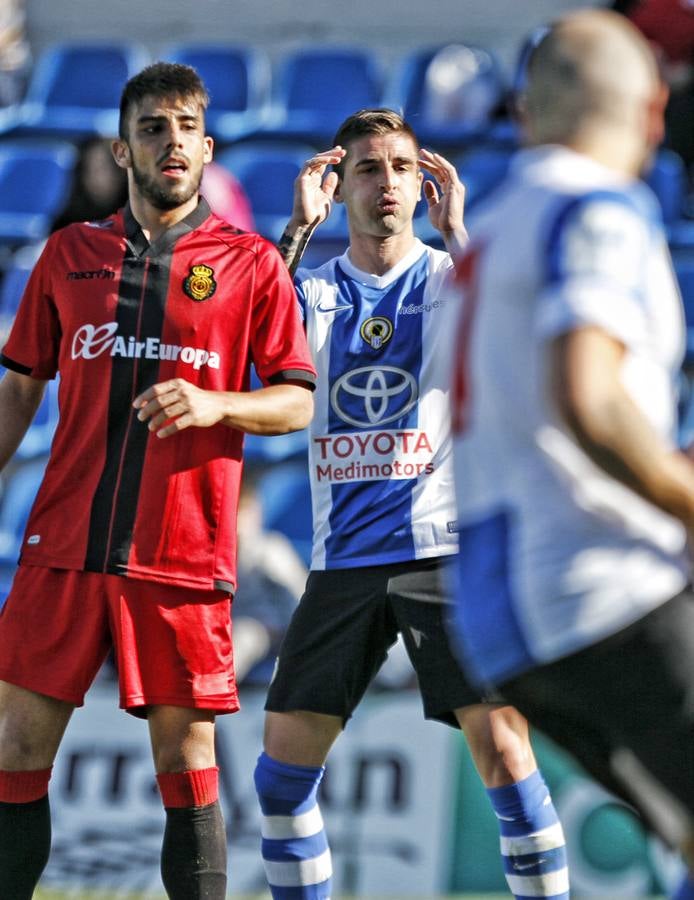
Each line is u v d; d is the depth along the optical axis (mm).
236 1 38375
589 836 19469
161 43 38531
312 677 13602
